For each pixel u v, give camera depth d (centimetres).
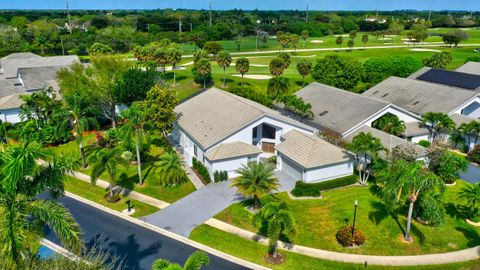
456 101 5356
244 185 3195
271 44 15888
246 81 8594
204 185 3891
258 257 2766
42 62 8912
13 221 1742
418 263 2684
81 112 4334
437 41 15650
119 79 5672
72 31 16375
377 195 3594
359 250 2830
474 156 4484
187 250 2861
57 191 2098
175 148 4931
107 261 2722
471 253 2791
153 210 3419
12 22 18800
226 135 4097
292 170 4044
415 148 3981
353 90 7731
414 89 6066
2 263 1741
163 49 8844
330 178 3928
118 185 3891
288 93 6781
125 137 3719
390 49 13438
